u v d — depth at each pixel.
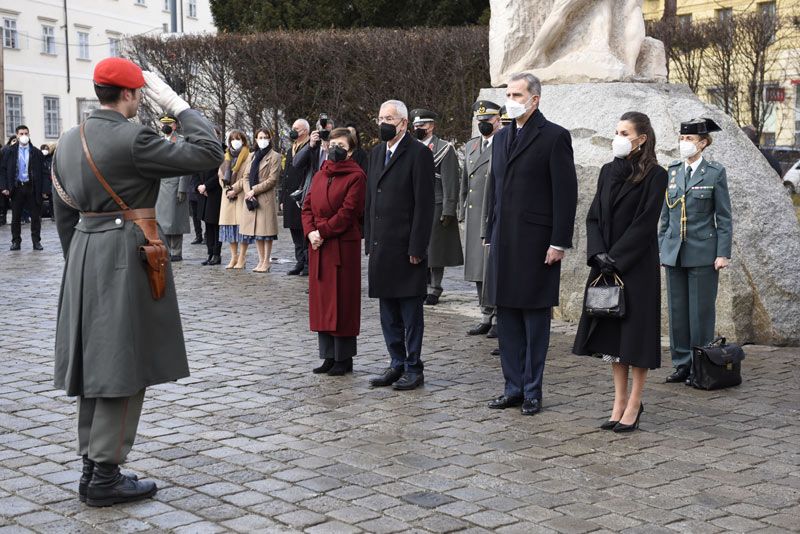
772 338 8.97
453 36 23.88
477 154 9.77
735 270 8.88
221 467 5.38
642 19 10.58
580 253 9.84
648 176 6.12
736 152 9.49
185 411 6.59
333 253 7.54
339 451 5.69
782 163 29.39
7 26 42.84
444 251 10.91
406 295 7.18
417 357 7.29
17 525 4.55
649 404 6.88
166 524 4.56
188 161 4.77
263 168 13.65
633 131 6.11
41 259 15.77
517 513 4.69
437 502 4.84
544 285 6.55
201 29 56.00
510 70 10.71
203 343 8.94
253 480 5.17
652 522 4.59
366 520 4.60
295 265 14.17
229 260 15.47
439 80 24.14
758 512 4.73
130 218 4.80
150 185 4.84
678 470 5.38
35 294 11.96
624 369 6.23
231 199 14.02
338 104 25.03
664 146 9.48
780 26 28.25
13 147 16.94
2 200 23.09
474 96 24.06
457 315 10.48
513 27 10.70
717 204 7.49
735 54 27.59
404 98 24.31
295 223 13.51
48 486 5.09
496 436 6.03
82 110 47.28
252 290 12.18
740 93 28.05
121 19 49.56
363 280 13.30
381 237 7.24
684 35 27.59
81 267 4.76
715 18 28.06
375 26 28.67
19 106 43.66
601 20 10.35
